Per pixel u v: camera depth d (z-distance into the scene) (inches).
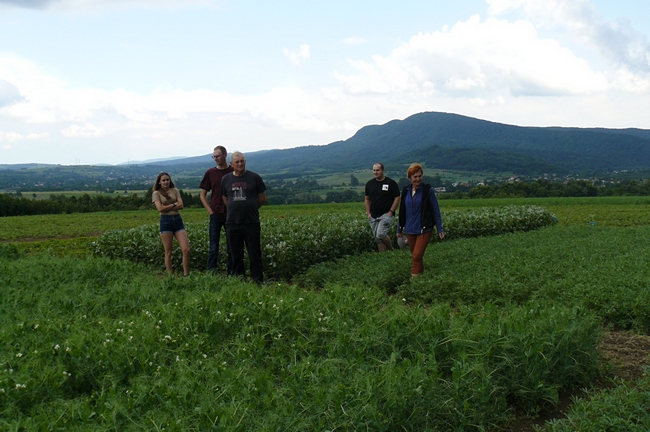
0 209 2559.1
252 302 285.4
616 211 1422.2
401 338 229.3
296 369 198.8
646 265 417.4
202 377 201.9
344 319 257.9
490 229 769.6
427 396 181.8
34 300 329.4
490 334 226.1
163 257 562.6
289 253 501.7
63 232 1170.0
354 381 185.8
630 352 275.1
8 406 181.3
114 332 252.1
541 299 333.7
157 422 162.9
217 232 482.6
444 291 387.2
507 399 215.5
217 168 478.6
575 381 231.6
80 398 195.0
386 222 546.6
